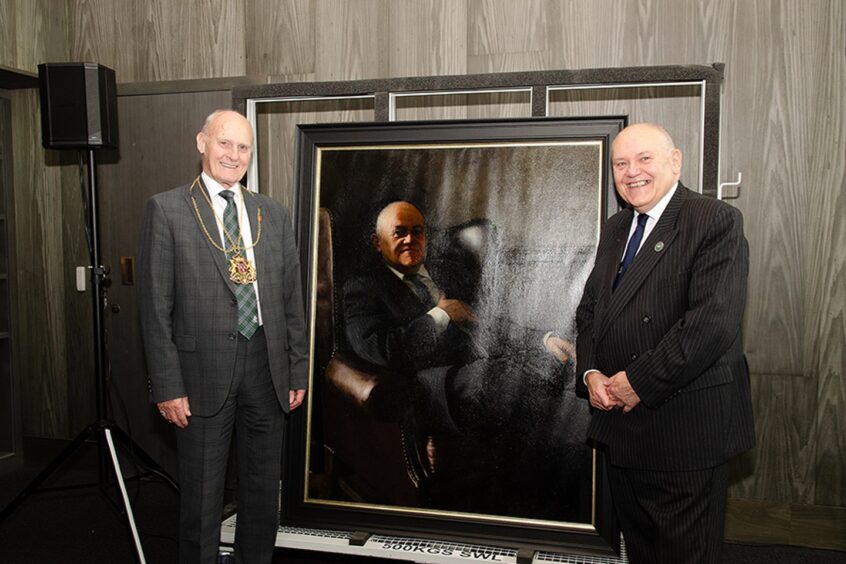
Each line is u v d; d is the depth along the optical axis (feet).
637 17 9.21
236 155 6.89
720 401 5.83
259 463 7.27
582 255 7.49
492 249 7.72
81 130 8.82
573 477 7.45
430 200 7.89
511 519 7.56
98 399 8.87
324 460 8.06
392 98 8.75
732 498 9.36
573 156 7.57
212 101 10.91
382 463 7.91
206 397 6.78
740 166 9.03
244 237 7.06
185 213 6.79
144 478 11.52
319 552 8.84
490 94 9.83
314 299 8.14
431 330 7.84
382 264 8.00
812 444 9.08
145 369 11.78
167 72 11.12
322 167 8.21
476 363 7.71
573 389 7.48
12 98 12.10
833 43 8.66
